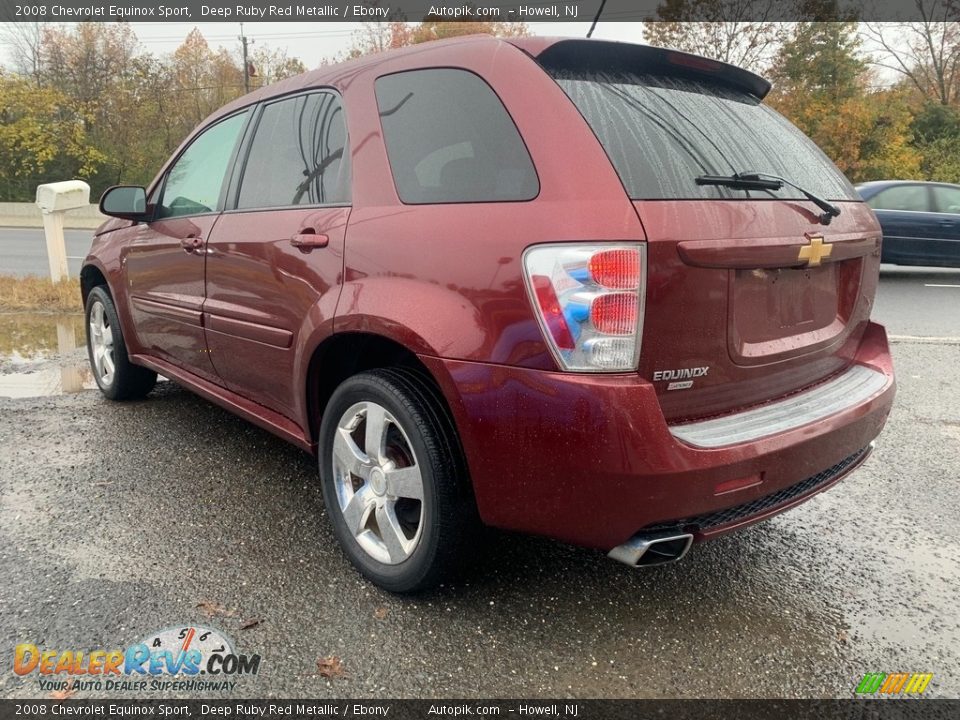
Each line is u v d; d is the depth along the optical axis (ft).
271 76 126.00
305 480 10.73
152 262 12.09
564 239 6.00
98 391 15.33
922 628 7.55
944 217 34.24
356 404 7.90
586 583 8.14
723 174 6.97
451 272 6.71
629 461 5.91
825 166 8.91
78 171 109.91
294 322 8.64
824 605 7.91
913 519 10.09
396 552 7.58
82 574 8.03
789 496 7.33
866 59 85.92
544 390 6.09
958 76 103.65
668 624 7.45
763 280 7.01
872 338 9.12
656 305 6.04
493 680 6.54
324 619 7.34
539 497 6.40
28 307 24.93
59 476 10.71
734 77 8.54
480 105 7.18
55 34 115.65
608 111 6.79
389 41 100.83
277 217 9.14
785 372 7.55
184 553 8.54
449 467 6.98
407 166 7.68
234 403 10.67
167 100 120.06
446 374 6.64
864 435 7.88
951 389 16.46
